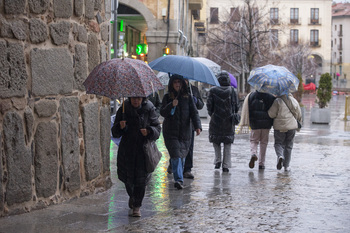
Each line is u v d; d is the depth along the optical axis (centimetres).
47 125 776
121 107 754
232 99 1187
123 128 734
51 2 781
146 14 3284
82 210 771
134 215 743
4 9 694
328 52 10775
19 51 718
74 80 843
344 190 988
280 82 1175
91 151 891
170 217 746
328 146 1800
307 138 2073
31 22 740
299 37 10706
